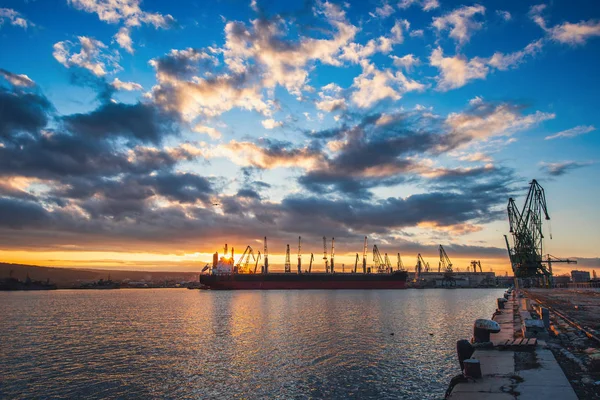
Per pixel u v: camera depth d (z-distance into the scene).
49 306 128.62
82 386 29.05
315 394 25.95
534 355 14.93
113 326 66.50
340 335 50.06
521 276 150.12
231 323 67.56
